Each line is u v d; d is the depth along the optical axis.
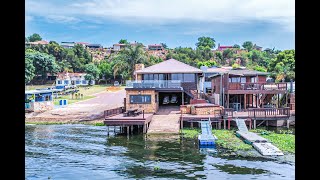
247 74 46.12
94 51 151.00
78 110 53.81
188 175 19.69
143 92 42.09
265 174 19.48
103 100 66.50
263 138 29.11
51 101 55.72
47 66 95.25
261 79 50.78
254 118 36.12
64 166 22.42
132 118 34.16
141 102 42.16
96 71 105.75
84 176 19.91
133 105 42.28
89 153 26.55
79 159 24.47
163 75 48.34
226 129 36.09
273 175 19.28
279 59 69.62
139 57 88.56
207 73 58.22
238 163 22.20
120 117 35.34
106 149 28.02
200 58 118.50
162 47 163.00
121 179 19.14
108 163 23.09
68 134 37.06
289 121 37.03
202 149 26.86
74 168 21.88
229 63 117.19
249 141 28.34
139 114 38.53
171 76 48.25
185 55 116.69
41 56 94.12
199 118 36.66
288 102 44.88
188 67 49.44
